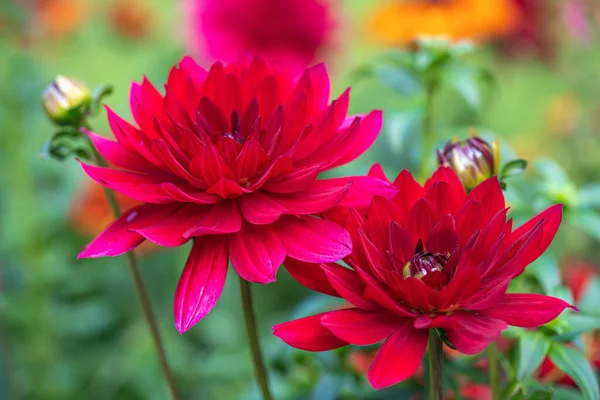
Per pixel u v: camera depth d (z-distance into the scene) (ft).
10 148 2.81
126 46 3.80
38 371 2.71
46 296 2.78
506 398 1.70
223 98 1.64
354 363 1.94
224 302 2.81
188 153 1.57
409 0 2.90
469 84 1.93
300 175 1.55
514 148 3.09
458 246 1.52
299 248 1.51
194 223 1.57
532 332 1.67
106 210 2.79
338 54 2.89
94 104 1.79
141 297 1.74
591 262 2.60
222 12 2.62
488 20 2.79
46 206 2.92
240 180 1.57
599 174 2.98
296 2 2.62
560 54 3.17
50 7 3.34
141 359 2.70
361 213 1.55
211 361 2.54
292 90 1.63
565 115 3.08
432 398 1.49
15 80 2.77
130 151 1.62
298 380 2.02
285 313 2.73
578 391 1.83
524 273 1.76
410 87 1.97
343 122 1.64
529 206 1.84
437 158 1.71
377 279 1.50
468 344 1.42
